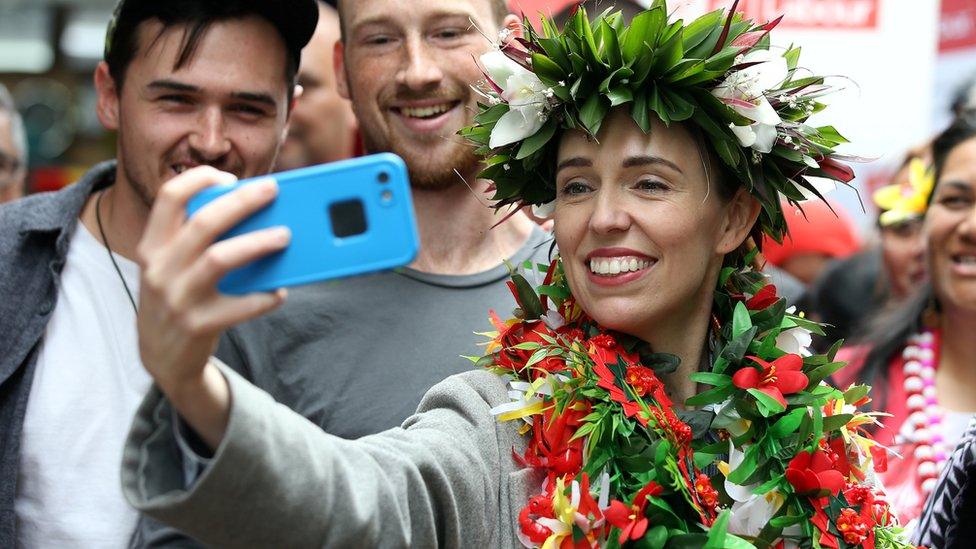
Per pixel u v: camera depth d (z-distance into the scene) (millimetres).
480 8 2732
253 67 2531
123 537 2406
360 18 2730
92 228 2598
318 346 2541
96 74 2750
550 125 2070
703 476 1988
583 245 2053
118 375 2488
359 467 1604
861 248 3893
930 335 3279
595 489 1926
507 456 1974
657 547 1875
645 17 2002
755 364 2137
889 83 4086
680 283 2049
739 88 2037
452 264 2691
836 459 2113
